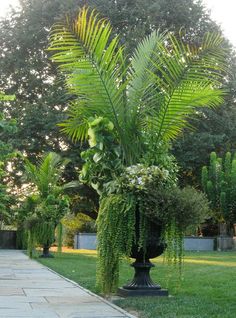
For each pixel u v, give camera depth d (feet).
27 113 93.09
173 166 29.30
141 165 27.37
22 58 102.17
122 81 29.58
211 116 97.25
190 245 101.81
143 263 28.04
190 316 21.30
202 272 42.34
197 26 101.55
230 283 34.24
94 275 40.37
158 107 28.96
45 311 22.66
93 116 29.01
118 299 26.63
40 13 100.07
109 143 28.48
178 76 27.99
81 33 27.30
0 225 114.21
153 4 97.86
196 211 25.67
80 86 28.04
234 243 101.55
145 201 26.18
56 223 69.10
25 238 97.50
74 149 91.81
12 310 22.82
